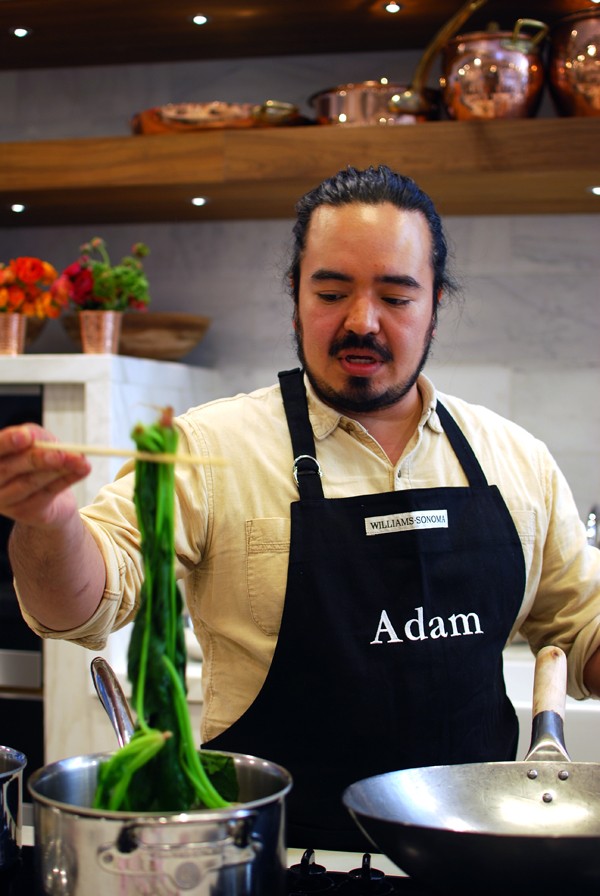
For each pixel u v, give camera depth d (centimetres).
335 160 229
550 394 259
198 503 129
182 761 80
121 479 130
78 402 233
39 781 78
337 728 125
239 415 136
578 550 143
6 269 245
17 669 238
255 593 128
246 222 275
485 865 74
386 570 128
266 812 72
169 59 272
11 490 86
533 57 223
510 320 260
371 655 125
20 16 246
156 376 250
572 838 71
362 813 79
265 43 259
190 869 68
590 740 202
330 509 129
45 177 244
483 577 132
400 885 95
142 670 79
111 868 68
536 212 256
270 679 126
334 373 125
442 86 231
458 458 138
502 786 95
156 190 243
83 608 109
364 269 120
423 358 128
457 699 128
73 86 280
